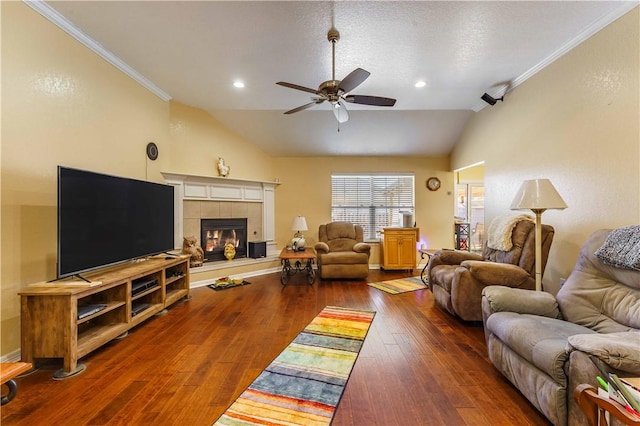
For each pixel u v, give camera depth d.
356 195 5.94
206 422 1.50
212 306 3.38
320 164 5.83
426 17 2.26
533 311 1.92
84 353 2.05
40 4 2.19
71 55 2.53
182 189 4.33
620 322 1.65
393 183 5.94
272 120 4.86
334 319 2.96
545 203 2.32
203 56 2.89
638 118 2.11
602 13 2.23
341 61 2.95
